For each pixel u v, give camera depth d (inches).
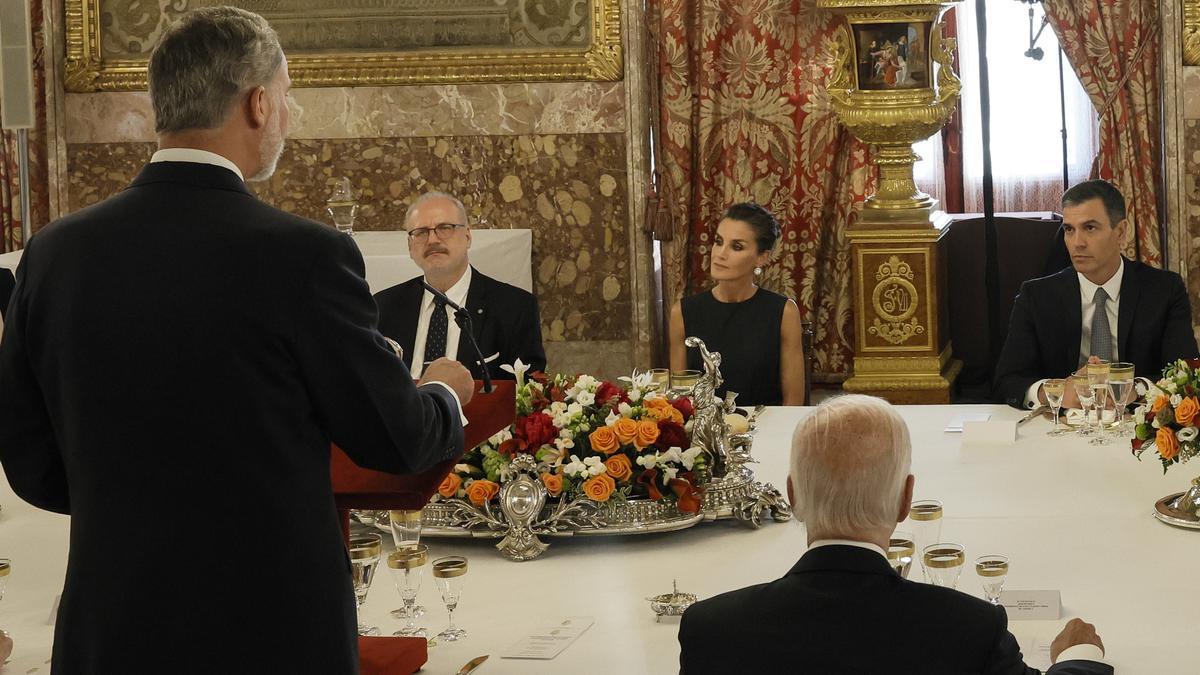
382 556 120.1
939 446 150.6
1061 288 180.5
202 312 74.9
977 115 319.6
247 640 75.4
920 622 72.8
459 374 88.9
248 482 75.1
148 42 278.4
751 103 276.1
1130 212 266.8
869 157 275.9
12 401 80.6
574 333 282.5
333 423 77.2
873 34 251.1
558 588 109.9
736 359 189.9
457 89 277.0
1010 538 117.1
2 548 124.3
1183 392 120.2
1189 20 260.8
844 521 75.9
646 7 275.3
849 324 283.1
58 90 277.7
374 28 277.0
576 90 275.6
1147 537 116.0
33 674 94.7
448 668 94.3
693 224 282.2
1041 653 91.5
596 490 116.9
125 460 75.7
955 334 285.3
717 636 74.7
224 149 78.8
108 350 75.5
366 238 269.1
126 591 75.5
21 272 80.5
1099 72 266.5
